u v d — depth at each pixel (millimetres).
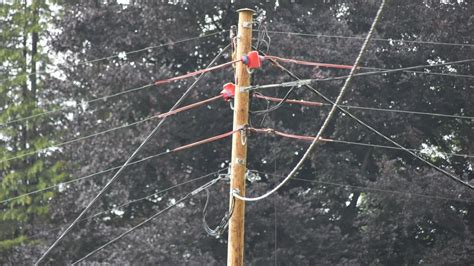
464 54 55000
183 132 52938
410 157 56812
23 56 59375
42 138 57969
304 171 56344
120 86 50688
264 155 53469
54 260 53188
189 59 54688
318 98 52219
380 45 55312
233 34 29953
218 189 51250
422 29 55219
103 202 52312
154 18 51750
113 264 49281
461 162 57219
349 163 56156
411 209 51844
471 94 55688
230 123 54156
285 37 51562
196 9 52625
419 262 54750
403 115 55062
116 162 51625
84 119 53500
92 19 52406
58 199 54250
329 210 55750
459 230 53500
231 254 28859
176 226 49656
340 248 52812
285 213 50938
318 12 55719
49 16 58688
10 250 55312
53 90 56031
